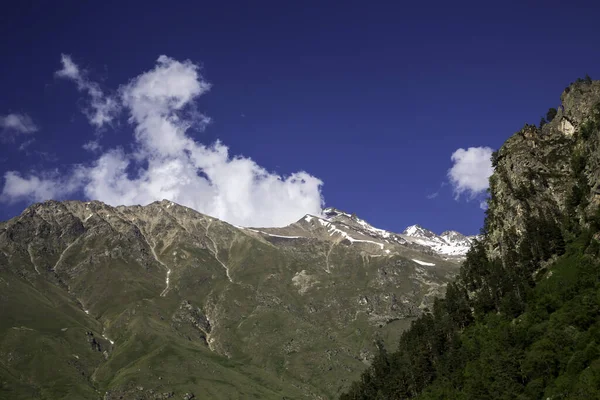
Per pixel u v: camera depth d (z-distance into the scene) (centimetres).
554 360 16900
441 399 19962
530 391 16700
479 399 17950
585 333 16675
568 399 14975
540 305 19138
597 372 14838
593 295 17662
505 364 18000
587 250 19262
